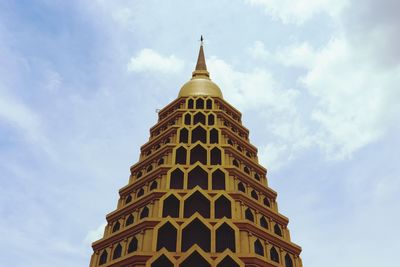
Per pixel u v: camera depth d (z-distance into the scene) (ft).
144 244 85.66
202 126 122.21
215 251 81.61
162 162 115.65
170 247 83.71
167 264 75.72
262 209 103.40
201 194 95.04
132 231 91.66
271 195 115.96
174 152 111.86
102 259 95.81
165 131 125.90
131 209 102.22
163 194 96.99
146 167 119.85
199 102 139.54
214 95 144.97
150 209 95.14
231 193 98.63
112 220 106.22
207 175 103.96
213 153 113.60
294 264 96.53
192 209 93.86
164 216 92.58
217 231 86.22
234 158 117.80
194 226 86.38
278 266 86.53
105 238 97.71
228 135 125.90
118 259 84.58
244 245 86.12
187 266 74.84
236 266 75.77
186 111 131.75
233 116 145.28
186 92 145.89
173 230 85.97
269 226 102.53
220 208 94.89
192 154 112.88
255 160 130.93
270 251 92.79
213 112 131.85
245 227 89.76
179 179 104.12
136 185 111.75
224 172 104.53
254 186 112.88
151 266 74.74
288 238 104.53
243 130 139.33
